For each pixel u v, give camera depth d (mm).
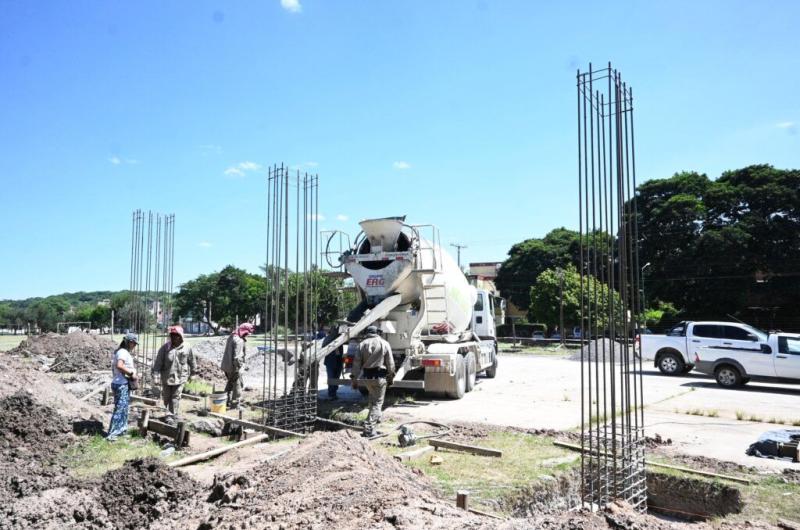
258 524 4141
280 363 19234
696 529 4586
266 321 9297
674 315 37594
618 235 4848
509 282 53312
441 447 7512
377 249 11727
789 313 34000
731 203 35656
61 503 5160
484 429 8727
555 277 34750
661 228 37469
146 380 13266
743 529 4824
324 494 4492
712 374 15219
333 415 10242
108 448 7367
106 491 5395
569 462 6840
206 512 4844
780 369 14125
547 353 29875
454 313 13305
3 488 5527
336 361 12172
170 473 5773
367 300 11789
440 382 12094
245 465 6504
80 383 13102
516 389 14219
